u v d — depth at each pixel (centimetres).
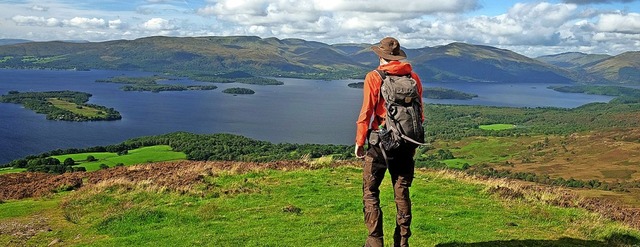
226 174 1402
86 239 872
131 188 1227
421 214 984
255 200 1110
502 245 765
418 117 550
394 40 578
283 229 861
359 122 560
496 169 13350
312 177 1377
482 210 1041
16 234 912
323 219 931
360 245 755
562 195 1241
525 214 1013
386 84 548
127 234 889
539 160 15738
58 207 1119
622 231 884
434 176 1461
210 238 816
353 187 1258
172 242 805
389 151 555
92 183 1373
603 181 11438
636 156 15338
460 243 767
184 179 1295
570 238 836
